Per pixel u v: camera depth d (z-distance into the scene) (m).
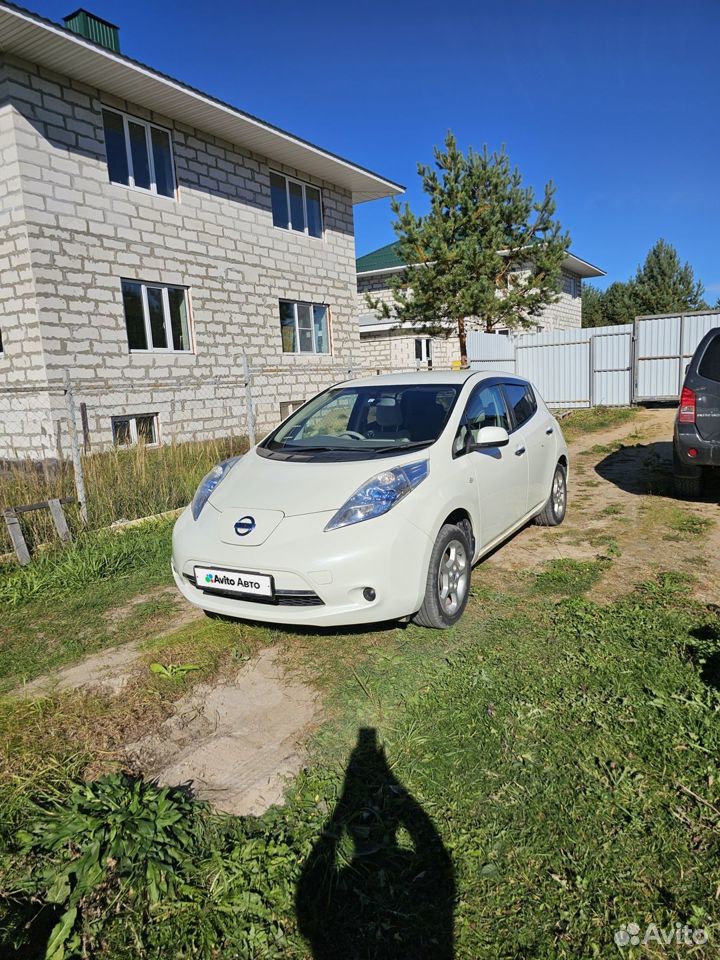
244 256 14.37
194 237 13.12
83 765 2.68
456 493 3.82
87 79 10.71
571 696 2.97
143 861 2.10
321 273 16.78
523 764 2.52
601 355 19.25
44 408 10.55
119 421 11.80
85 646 3.86
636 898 1.92
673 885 1.96
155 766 2.68
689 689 2.97
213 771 2.62
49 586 4.89
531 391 5.88
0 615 4.39
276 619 3.37
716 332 6.30
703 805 2.27
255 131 13.23
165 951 1.83
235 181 14.02
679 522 5.95
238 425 14.33
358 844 2.16
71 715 3.04
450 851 2.12
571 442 12.30
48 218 10.44
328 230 17.00
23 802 2.42
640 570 4.70
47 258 10.44
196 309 13.27
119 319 11.63
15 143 9.96
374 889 2.00
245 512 3.59
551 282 19.75
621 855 2.07
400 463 3.73
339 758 2.64
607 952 1.76
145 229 12.07
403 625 3.84
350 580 3.27
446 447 4.01
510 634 3.67
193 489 7.34
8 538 5.68
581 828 2.18
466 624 3.84
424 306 18.97
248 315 14.55
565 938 1.81
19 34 9.22
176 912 1.95
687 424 6.35
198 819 2.31
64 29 9.27
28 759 2.71
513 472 4.78
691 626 3.65
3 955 1.83
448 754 2.61
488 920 1.88
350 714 2.96
